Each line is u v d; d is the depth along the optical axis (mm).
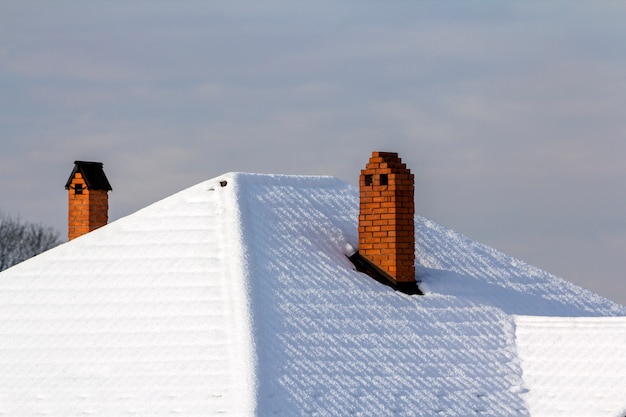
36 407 54625
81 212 76875
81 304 59344
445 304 64000
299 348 55750
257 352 53812
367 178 65188
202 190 63469
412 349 59594
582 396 59000
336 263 63156
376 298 61938
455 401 57656
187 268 59188
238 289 57000
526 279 70250
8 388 55938
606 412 57594
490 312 64812
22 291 61094
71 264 61719
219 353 54250
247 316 55500
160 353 55219
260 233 61625
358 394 55094
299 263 61250
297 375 54219
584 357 61312
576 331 62938
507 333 63656
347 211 68375
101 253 61750
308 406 52938
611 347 61406
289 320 57031
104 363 55781
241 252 59094
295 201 66125
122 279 59844
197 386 52938
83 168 76938
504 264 70938
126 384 54281
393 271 63688
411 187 64625
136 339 56438
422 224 71438
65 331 58125
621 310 71750
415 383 57500
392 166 64312
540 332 63562
